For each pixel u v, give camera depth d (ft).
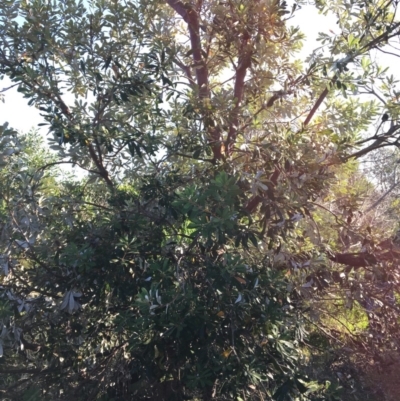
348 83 12.85
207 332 10.77
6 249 11.50
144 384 12.94
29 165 13.44
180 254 11.73
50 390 13.21
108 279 11.71
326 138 12.59
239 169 11.48
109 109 13.09
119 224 12.14
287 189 11.25
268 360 10.93
